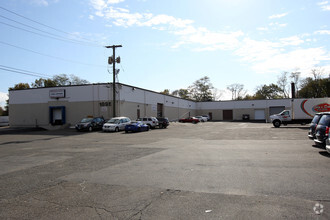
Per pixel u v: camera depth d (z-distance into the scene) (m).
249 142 15.70
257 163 8.88
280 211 4.51
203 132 25.94
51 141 18.98
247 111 68.12
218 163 8.99
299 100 30.61
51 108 37.78
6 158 11.29
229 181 6.57
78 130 29.64
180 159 9.99
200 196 5.44
